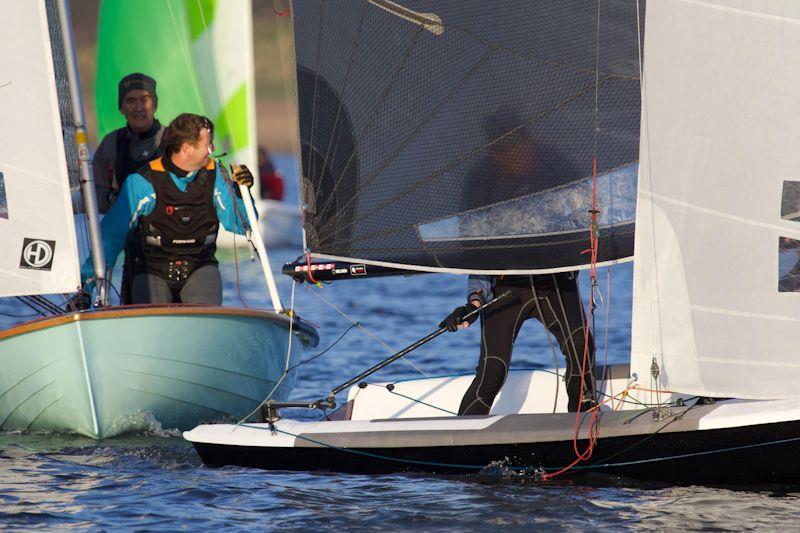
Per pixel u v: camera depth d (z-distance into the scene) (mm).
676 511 19109
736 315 19469
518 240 21375
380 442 21500
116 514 19234
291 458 22062
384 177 21719
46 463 22859
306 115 22125
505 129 21344
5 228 24984
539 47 21156
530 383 25625
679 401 21891
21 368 25438
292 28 22109
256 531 18391
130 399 25562
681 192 19531
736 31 19328
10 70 24859
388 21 21562
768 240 19359
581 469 21047
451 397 25578
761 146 19344
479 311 22375
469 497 20062
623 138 21031
